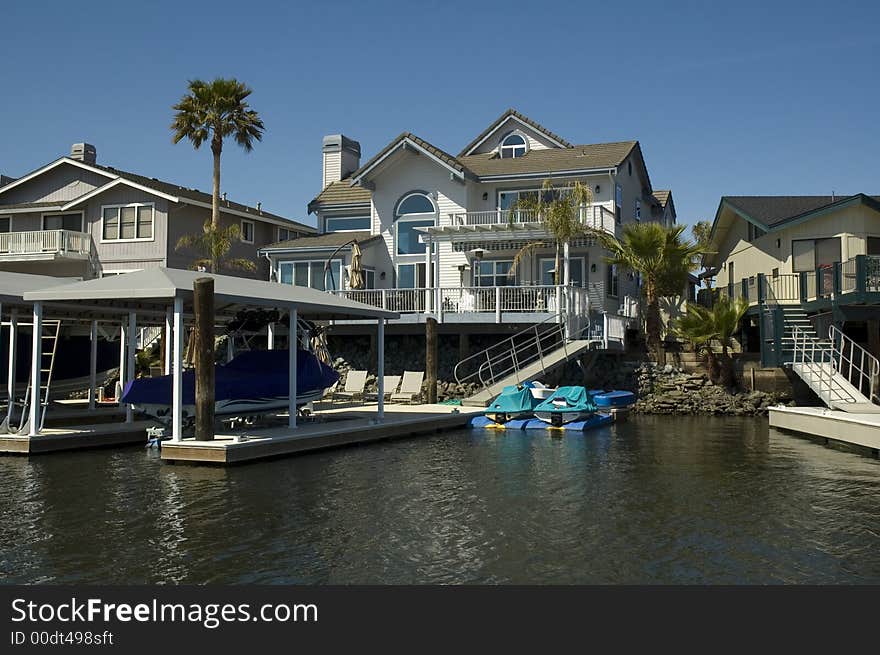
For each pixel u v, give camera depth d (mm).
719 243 38500
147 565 8977
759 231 32719
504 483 13891
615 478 14422
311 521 10953
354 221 39438
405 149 35469
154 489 13109
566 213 29281
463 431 22422
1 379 23875
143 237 36969
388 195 36406
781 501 12383
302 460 16406
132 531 10375
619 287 34812
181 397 15711
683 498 12609
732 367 27828
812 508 11859
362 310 19891
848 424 18156
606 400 24797
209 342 15586
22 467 15258
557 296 28375
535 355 27312
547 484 13789
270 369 20062
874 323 24875
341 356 31797
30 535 10164
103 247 37625
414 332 30109
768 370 27250
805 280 27438
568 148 37469
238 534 10250
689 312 28312
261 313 21719
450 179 35219
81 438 17609
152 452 17141
